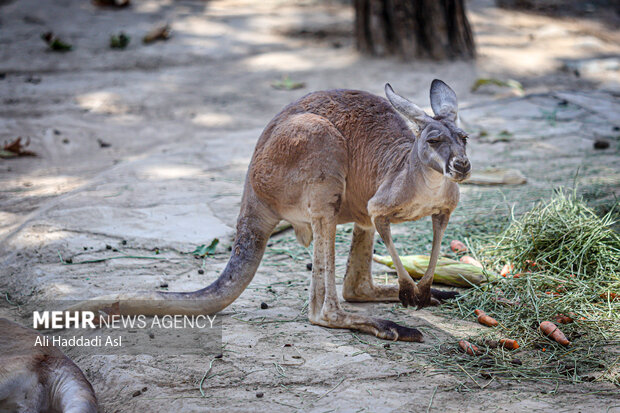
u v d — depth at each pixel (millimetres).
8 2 18078
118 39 15352
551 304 4938
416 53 14227
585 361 4227
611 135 9836
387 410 3621
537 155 9023
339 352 4352
